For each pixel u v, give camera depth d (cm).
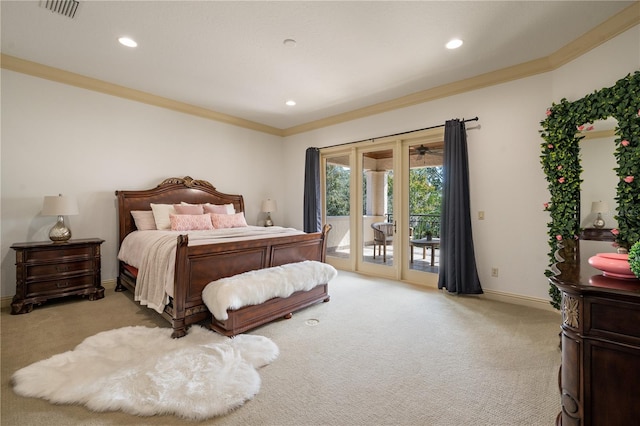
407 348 229
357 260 507
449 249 364
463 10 232
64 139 355
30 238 334
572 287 121
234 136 529
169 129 446
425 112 405
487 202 351
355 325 274
